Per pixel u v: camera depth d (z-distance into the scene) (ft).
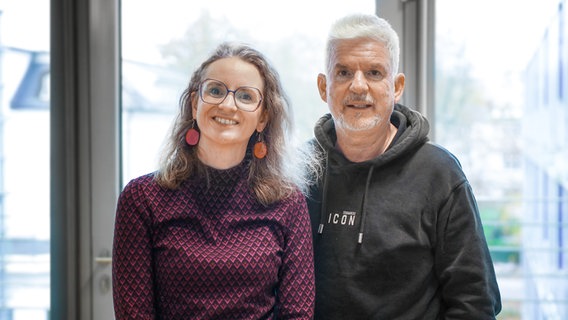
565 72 6.82
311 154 5.42
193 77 4.79
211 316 4.43
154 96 7.23
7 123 7.30
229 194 4.71
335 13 6.91
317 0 6.95
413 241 4.87
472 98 6.81
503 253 7.07
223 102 4.54
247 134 4.68
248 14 7.09
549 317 7.10
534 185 6.95
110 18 7.01
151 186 4.60
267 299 4.69
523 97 6.82
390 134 5.36
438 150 5.11
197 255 4.46
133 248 4.52
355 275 4.95
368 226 4.98
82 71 7.06
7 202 7.36
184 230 4.54
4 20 7.20
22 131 7.29
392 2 6.68
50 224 7.12
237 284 4.50
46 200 7.32
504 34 6.74
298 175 5.19
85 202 7.16
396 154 5.00
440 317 5.04
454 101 6.81
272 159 4.95
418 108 6.68
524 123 6.86
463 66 6.77
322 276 5.11
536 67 6.79
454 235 4.82
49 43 7.02
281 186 4.88
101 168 7.13
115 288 4.57
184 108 4.83
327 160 5.33
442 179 4.93
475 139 6.86
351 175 5.18
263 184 4.83
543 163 6.95
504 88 6.81
